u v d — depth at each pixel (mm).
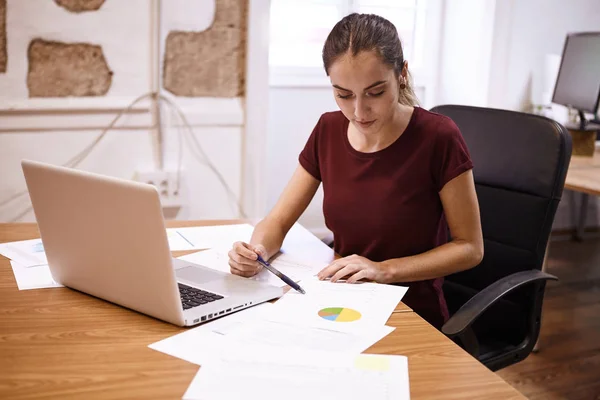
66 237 1243
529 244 1690
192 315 1148
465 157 1541
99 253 1198
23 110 2633
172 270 1103
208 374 977
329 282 1375
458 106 1900
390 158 1576
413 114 1581
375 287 1345
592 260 3838
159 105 2854
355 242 1646
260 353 1047
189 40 2848
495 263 1750
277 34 3391
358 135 1625
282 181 3535
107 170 2840
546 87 3703
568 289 3400
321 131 1711
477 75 3570
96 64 2723
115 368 1000
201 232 1719
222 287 1293
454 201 1537
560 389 2391
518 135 1738
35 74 2643
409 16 3639
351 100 1413
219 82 2943
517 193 1721
